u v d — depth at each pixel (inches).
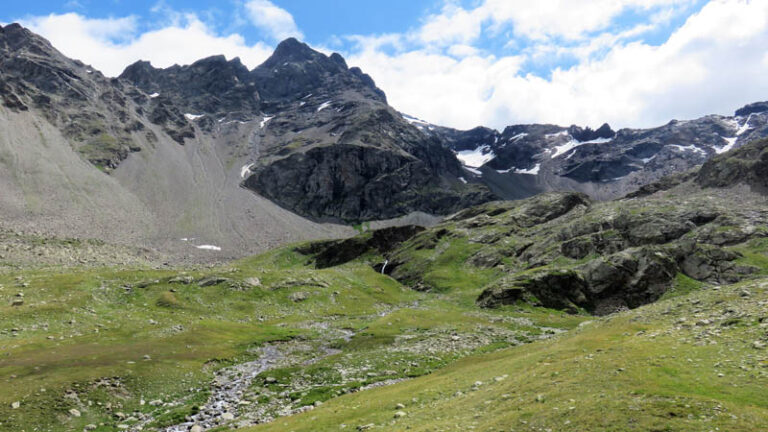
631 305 3988.7
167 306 3535.9
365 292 5083.7
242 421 1374.3
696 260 4252.0
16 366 1731.1
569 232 6235.2
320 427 1077.8
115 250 7623.0
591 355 1157.7
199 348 2340.1
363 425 1017.5
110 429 1369.3
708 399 729.6
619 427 695.1
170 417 1449.3
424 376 1673.2
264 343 2677.2
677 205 6422.2
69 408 1438.2
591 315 3927.2
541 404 864.9
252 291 4274.1
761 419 643.5
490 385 1171.9
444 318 3398.1
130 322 2903.5
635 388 833.5
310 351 2522.1
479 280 5669.3
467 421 888.9
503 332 2711.6
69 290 3366.1
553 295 4111.7
